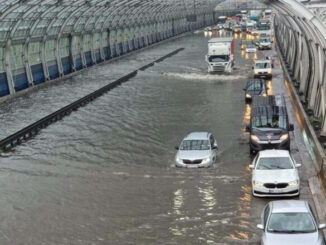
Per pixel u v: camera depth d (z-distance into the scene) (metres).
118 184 23.38
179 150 26.42
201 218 19.09
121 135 33.00
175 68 71.75
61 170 25.88
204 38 139.88
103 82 59.19
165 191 22.20
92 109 42.38
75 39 70.69
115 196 21.80
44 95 50.84
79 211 20.22
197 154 25.72
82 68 72.81
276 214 15.79
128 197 21.61
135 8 86.75
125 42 97.12
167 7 107.12
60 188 23.09
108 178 24.33
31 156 28.70
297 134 31.48
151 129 34.44
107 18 80.56
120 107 42.88
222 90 50.41
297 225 15.32
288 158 22.20
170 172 25.02
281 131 27.50
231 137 31.53
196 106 42.31
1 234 18.27
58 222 19.19
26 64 54.72
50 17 56.56
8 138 30.84
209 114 38.88
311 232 15.02
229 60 63.88
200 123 35.84
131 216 19.52
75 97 48.97
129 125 35.88
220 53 63.97
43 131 34.78
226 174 24.36
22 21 49.66
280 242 14.64
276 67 68.19
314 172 23.75
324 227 15.38
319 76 31.98
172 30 140.62
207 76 61.69
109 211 20.11
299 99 37.56
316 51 33.00
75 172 25.48
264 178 20.95
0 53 49.12
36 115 40.62
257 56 85.25
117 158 27.81
